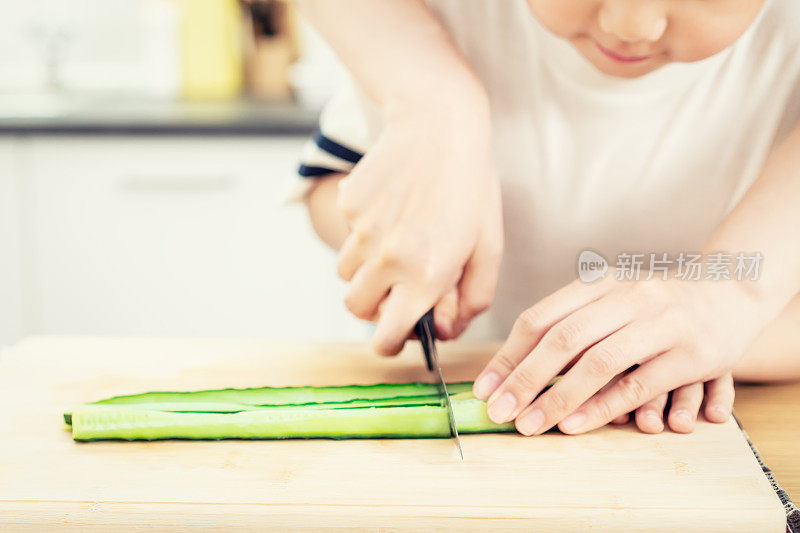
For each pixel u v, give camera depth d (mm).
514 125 927
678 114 901
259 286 1645
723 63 882
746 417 804
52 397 824
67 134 1532
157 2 1892
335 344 910
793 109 886
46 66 2045
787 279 770
